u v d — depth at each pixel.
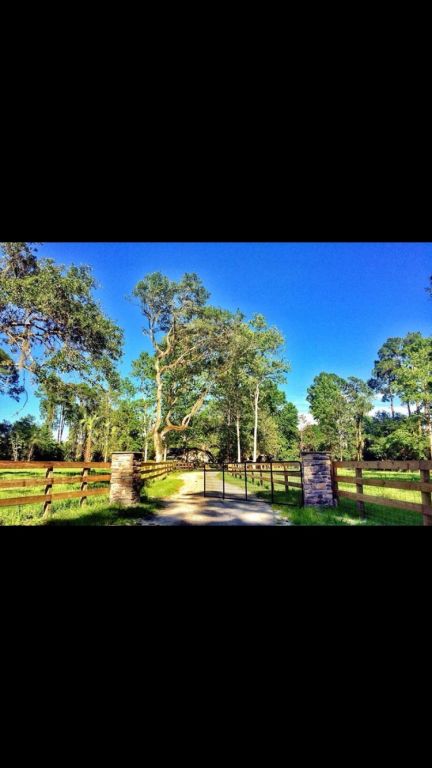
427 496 4.53
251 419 36.69
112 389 15.64
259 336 29.09
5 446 26.47
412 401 23.69
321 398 49.00
